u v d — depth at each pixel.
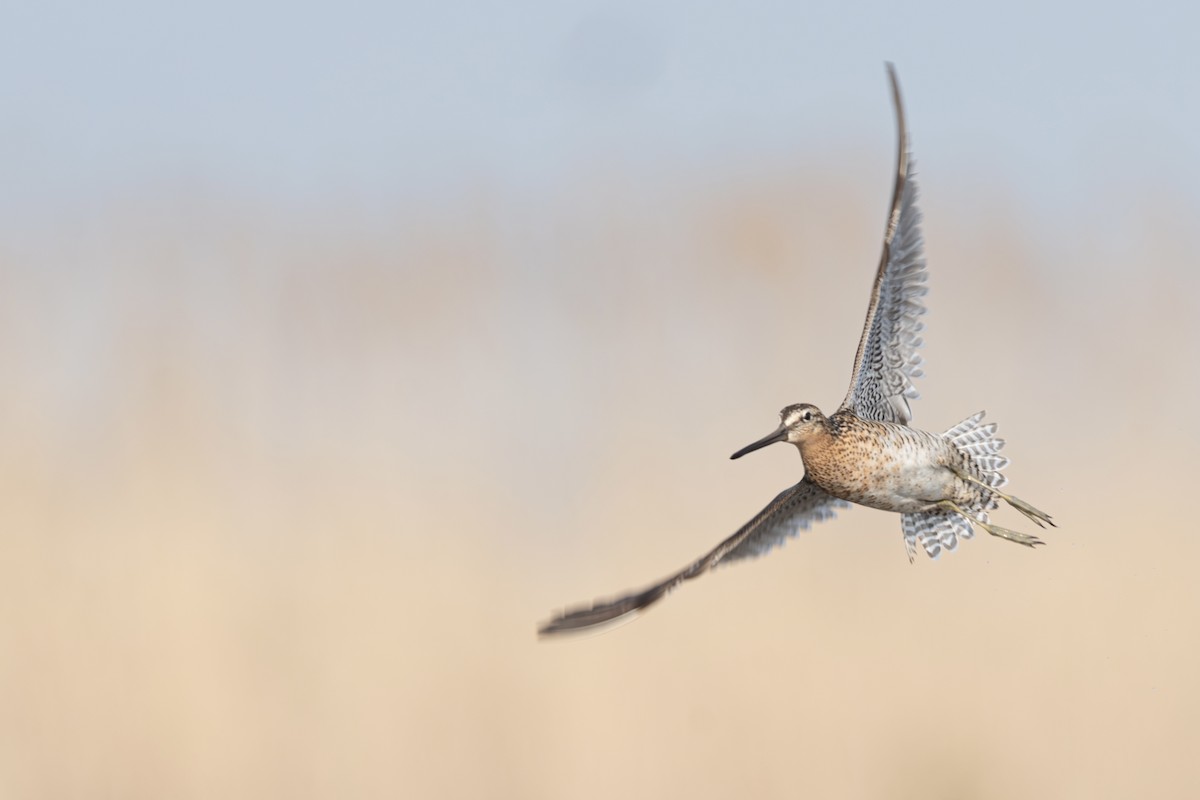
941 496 12.71
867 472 12.25
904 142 11.28
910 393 12.43
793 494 12.48
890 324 12.23
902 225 11.82
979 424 12.95
